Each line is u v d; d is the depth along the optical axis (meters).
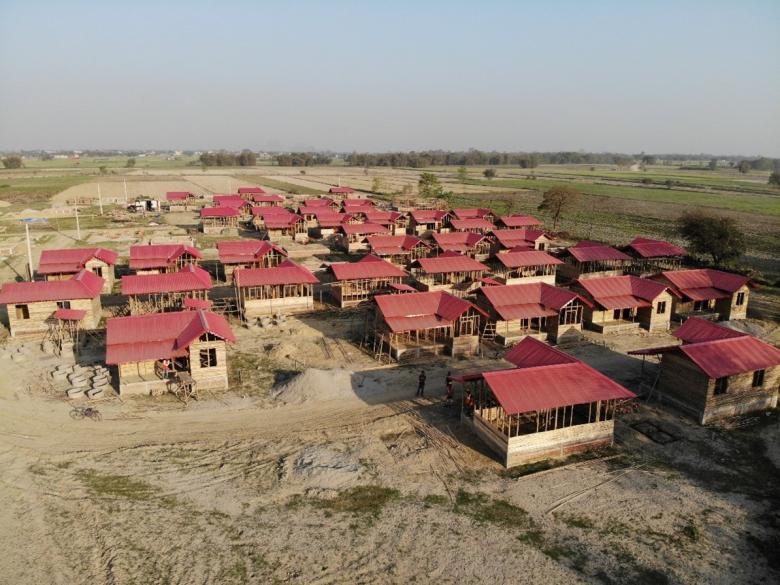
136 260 79.12
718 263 94.69
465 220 117.81
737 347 43.94
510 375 38.25
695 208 180.00
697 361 41.59
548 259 82.44
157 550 28.39
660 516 31.72
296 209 151.25
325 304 71.31
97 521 30.42
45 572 26.73
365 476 34.94
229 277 83.06
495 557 28.36
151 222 139.38
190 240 114.12
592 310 62.59
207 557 27.98
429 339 56.78
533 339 45.78
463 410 41.69
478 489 33.91
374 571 27.30
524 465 36.56
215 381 46.56
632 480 35.06
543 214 164.88
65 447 37.59
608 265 91.62
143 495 32.75
